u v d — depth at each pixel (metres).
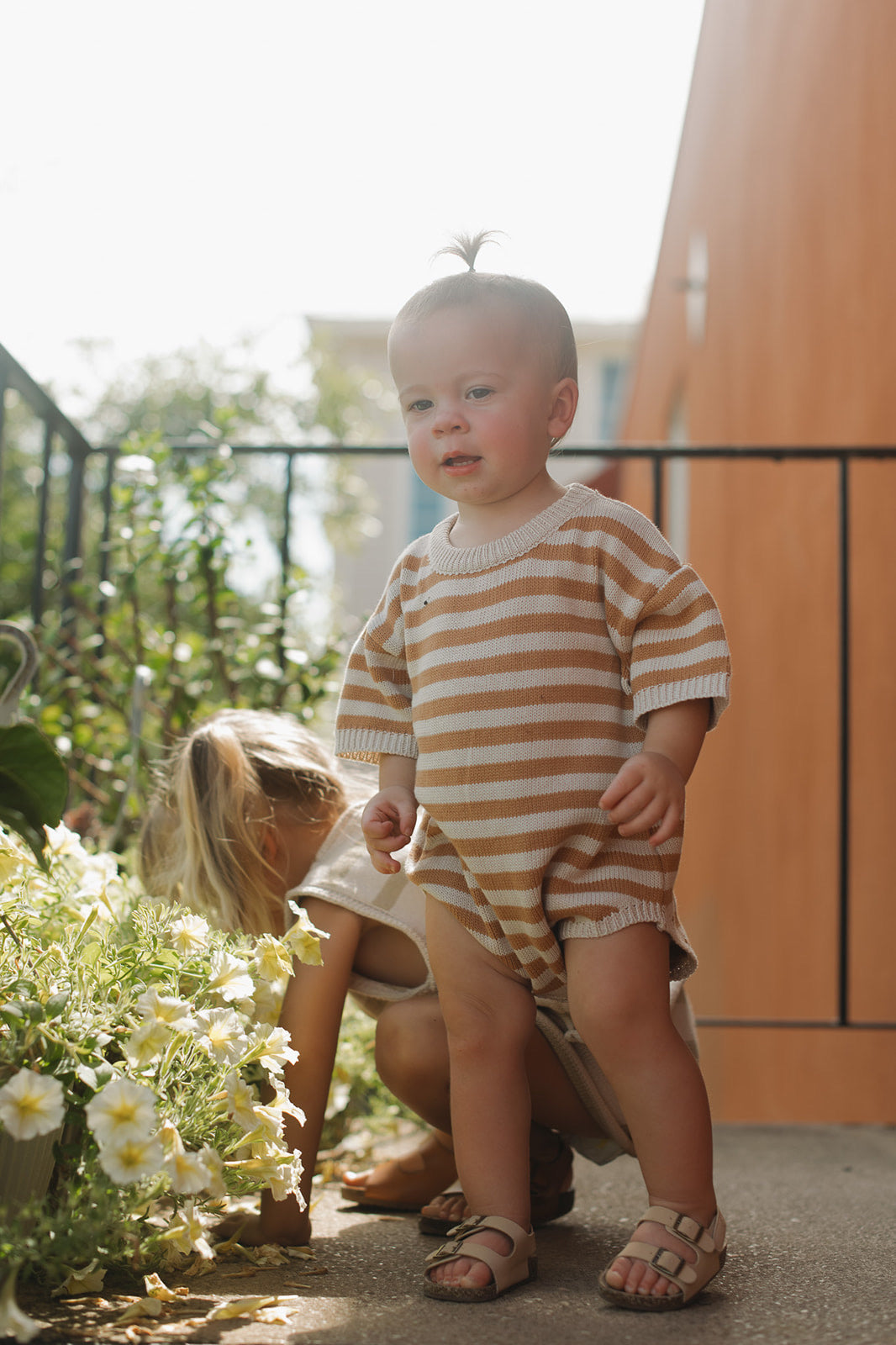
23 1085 0.99
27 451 8.87
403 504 12.06
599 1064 1.19
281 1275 1.17
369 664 1.39
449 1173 1.51
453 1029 1.24
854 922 3.13
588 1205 1.59
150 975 1.23
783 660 4.10
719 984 5.50
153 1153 0.99
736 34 4.93
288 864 1.55
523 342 1.26
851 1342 0.96
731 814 5.18
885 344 2.85
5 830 1.38
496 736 1.21
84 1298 1.05
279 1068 1.20
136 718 2.13
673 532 7.08
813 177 3.63
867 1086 2.98
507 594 1.24
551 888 1.18
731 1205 1.51
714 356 5.54
